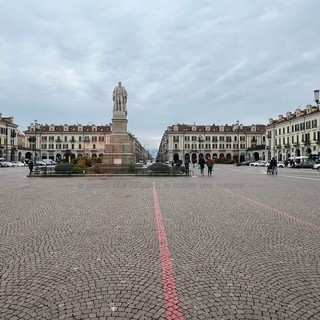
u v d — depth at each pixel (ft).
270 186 52.70
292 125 229.86
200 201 34.27
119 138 94.02
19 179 69.92
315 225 22.50
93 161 124.36
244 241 18.33
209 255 15.78
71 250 16.56
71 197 37.42
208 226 22.11
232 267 14.11
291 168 167.22
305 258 15.33
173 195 39.63
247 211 28.09
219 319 9.71
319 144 192.24
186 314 10.02
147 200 34.88
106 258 15.30
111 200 34.81
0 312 10.18
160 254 15.94
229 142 347.36
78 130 352.49
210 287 12.01
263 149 302.66
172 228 21.49
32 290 11.74
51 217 25.18
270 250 16.60
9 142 261.24
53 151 350.43
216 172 110.93
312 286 12.10
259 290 11.75
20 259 15.16
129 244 17.69
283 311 10.21
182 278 12.87
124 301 10.88
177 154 344.28
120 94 95.50
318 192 43.42
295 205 31.60
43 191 44.14
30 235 19.62
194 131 345.31
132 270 13.74
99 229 21.15
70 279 12.76
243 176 83.71
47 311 10.21
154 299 11.03
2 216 25.57
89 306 10.53
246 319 9.72
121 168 86.43
